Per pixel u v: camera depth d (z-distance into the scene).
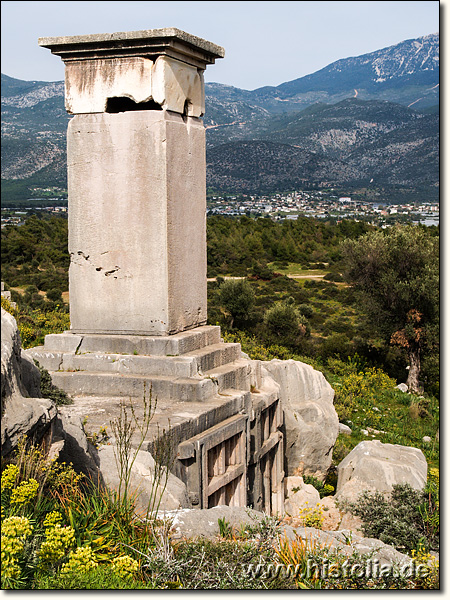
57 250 58.28
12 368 5.18
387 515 8.92
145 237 8.60
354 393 21.69
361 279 28.66
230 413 8.05
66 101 8.76
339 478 11.06
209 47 9.07
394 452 11.15
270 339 29.22
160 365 8.34
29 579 4.43
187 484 6.92
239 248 68.44
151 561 4.80
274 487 10.08
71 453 5.75
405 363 29.14
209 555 4.97
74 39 8.45
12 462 4.85
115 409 7.64
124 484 5.87
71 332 9.05
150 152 8.47
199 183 9.31
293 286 56.94
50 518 4.71
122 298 8.78
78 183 8.82
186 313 9.09
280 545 5.27
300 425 12.39
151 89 8.44
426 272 26.97
